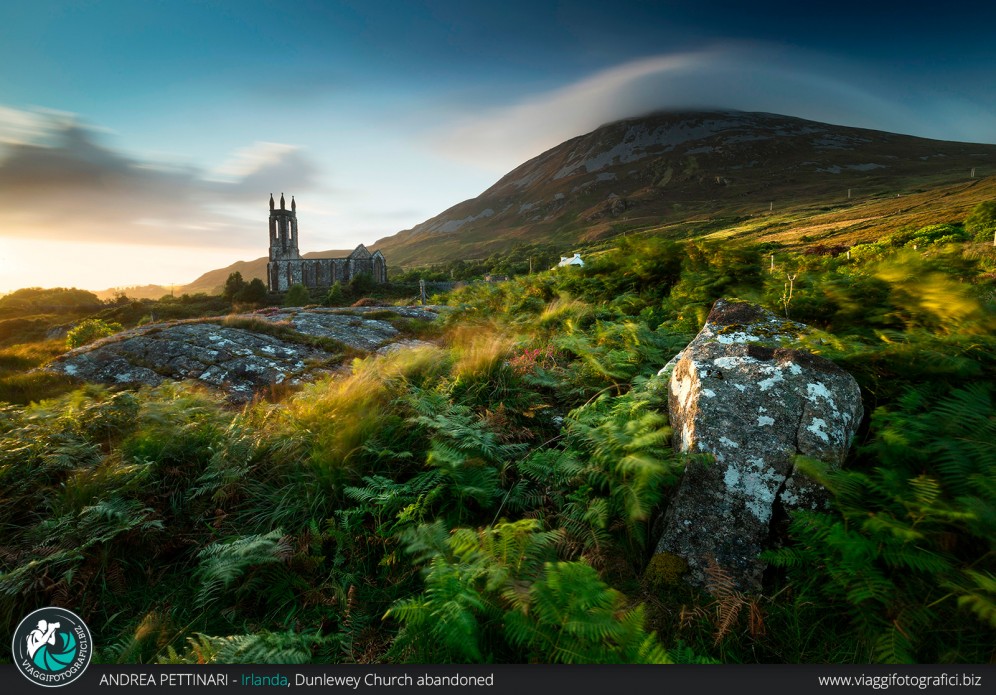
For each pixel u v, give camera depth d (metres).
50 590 2.58
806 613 2.26
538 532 2.76
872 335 4.22
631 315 7.34
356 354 8.05
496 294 10.44
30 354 11.91
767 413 2.83
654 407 3.68
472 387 4.42
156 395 5.04
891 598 2.11
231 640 2.16
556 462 3.22
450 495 3.13
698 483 2.65
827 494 2.50
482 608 2.01
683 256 8.12
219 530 3.13
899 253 5.04
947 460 2.47
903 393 3.10
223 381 6.98
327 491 3.31
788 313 4.86
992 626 2.04
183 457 3.70
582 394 4.29
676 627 2.27
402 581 2.65
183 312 74.69
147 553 2.97
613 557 2.61
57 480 3.48
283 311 11.06
